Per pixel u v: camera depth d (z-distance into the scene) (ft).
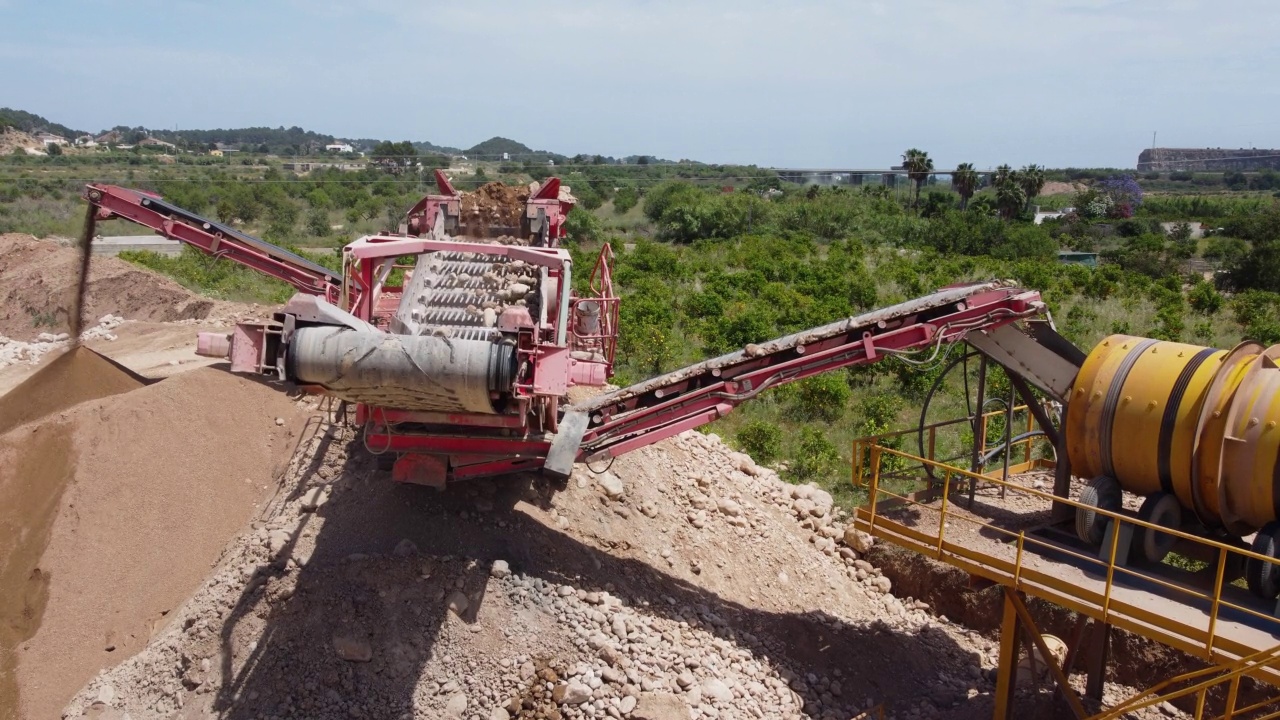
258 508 30.30
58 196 164.76
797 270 117.50
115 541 28.27
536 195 36.76
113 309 62.59
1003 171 236.22
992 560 25.88
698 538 33.35
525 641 25.48
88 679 25.72
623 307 79.05
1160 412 24.23
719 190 249.96
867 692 29.60
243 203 170.91
